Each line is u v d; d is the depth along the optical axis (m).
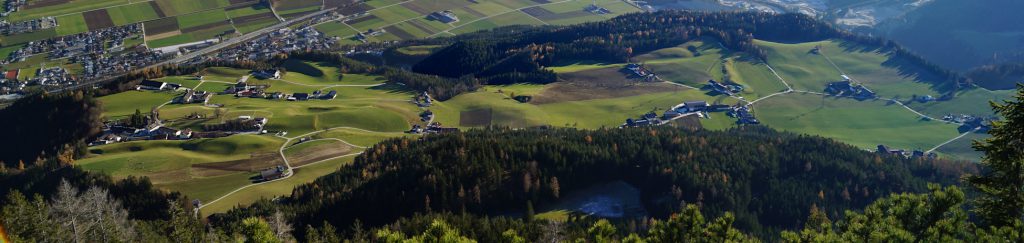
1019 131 63.31
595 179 185.25
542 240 128.62
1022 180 64.88
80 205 121.81
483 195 169.00
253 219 71.50
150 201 177.12
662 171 182.88
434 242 66.31
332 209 165.38
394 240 65.44
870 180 199.12
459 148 186.12
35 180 199.50
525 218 158.38
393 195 167.38
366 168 193.88
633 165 188.62
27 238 106.25
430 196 165.38
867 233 70.44
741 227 171.38
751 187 191.12
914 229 70.94
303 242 153.50
